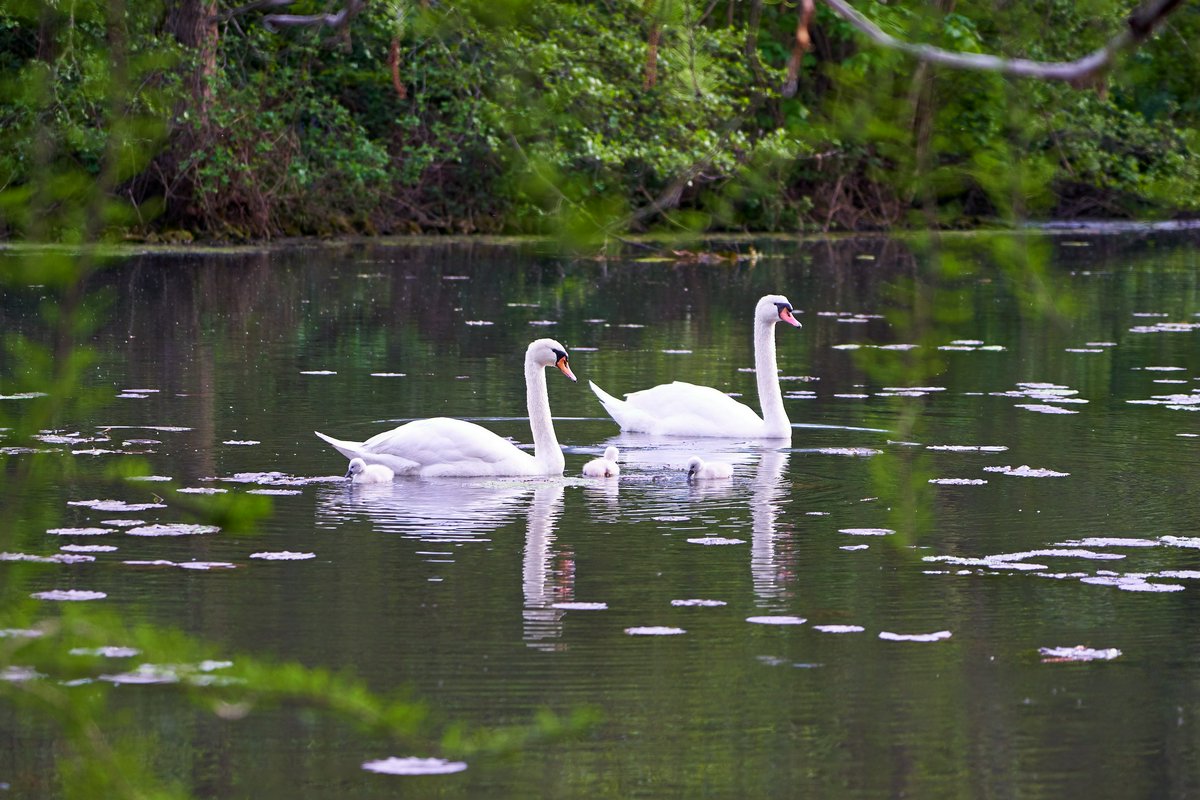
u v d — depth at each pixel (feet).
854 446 65.98
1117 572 44.62
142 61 21.93
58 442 62.13
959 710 33.24
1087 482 57.36
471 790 29.01
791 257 162.20
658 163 85.97
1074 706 33.47
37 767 29.86
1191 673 35.68
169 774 29.50
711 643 37.68
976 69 18.08
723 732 31.89
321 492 55.16
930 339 19.06
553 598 41.50
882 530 49.67
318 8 89.61
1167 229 204.74
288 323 102.94
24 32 77.36
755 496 55.67
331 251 158.92
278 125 159.53
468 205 183.62
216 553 45.80
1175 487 56.39
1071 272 146.20
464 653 36.60
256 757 30.58
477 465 58.80
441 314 110.32
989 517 51.70
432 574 43.86
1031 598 41.88
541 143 32.09
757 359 68.49
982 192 18.98
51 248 18.81
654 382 82.12
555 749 30.73
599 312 113.80
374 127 177.99
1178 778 29.55
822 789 28.96
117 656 36.01
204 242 159.74
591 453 64.59
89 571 43.42
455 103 162.30
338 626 38.52
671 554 46.55
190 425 66.80
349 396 75.31
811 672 35.55
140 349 89.71
